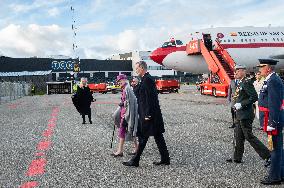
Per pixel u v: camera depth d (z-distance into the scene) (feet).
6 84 106.63
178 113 49.08
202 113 48.49
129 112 19.69
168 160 19.27
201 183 15.62
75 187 15.51
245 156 21.03
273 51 96.43
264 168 18.15
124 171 18.11
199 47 92.53
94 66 327.47
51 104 78.69
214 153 22.16
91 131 33.32
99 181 16.35
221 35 95.61
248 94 17.81
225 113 47.93
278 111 14.44
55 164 19.98
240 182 15.69
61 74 309.83
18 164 20.13
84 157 21.71
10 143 27.55
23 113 56.54
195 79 334.24
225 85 79.56
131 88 19.95
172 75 331.57
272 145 14.96
